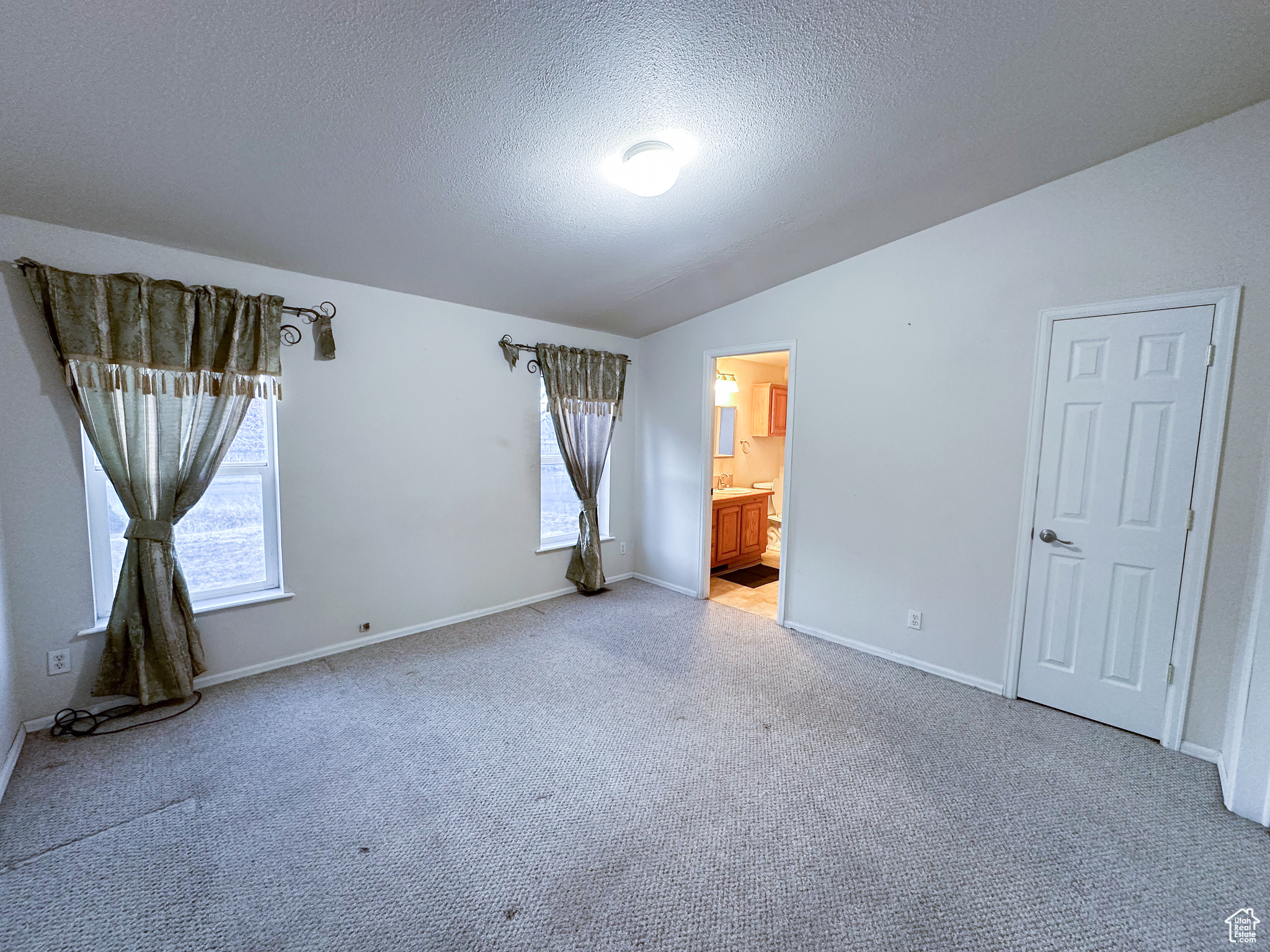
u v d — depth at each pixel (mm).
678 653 3117
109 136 1656
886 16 1443
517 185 2123
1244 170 1975
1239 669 1992
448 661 2975
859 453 3111
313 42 1380
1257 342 1979
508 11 1328
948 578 2799
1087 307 2322
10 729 2004
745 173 2160
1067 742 2246
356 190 2070
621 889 1498
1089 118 1949
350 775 1991
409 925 1381
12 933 1334
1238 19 1512
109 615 2381
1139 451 2238
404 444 3211
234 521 2701
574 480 4047
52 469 2189
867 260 3012
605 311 3715
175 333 2342
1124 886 1521
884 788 1946
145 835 1670
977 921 1408
